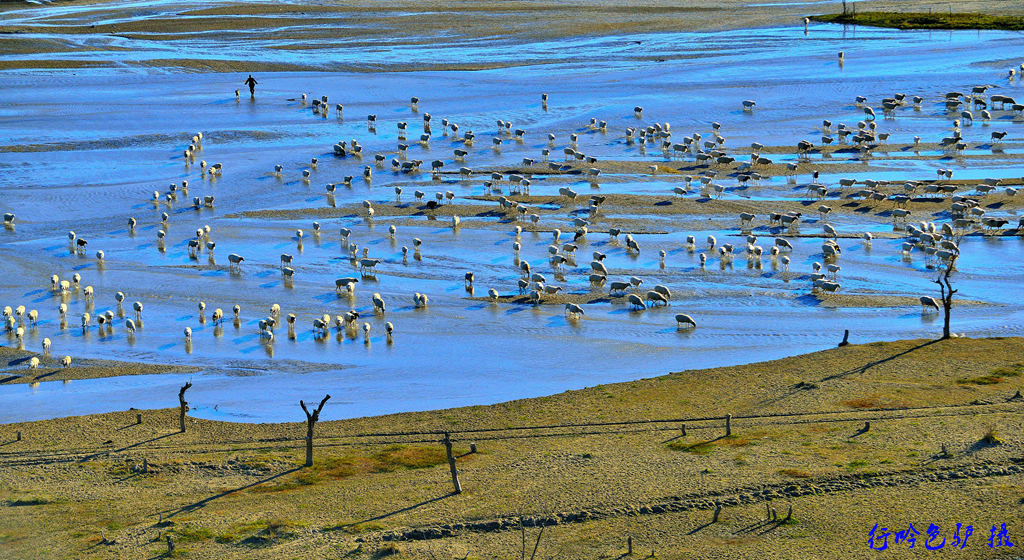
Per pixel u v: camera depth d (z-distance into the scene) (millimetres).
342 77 154000
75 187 100125
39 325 65188
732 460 43031
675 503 39188
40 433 49250
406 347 60688
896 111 128125
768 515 37812
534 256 76812
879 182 95188
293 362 58750
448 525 38031
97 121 126000
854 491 39562
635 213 86688
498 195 93188
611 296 68375
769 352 58812
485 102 137625
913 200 88625
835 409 48750
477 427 49062
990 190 90250
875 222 83250
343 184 99188
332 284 72000
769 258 74750
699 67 157750
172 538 37625
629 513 38656
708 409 49906
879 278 70250
